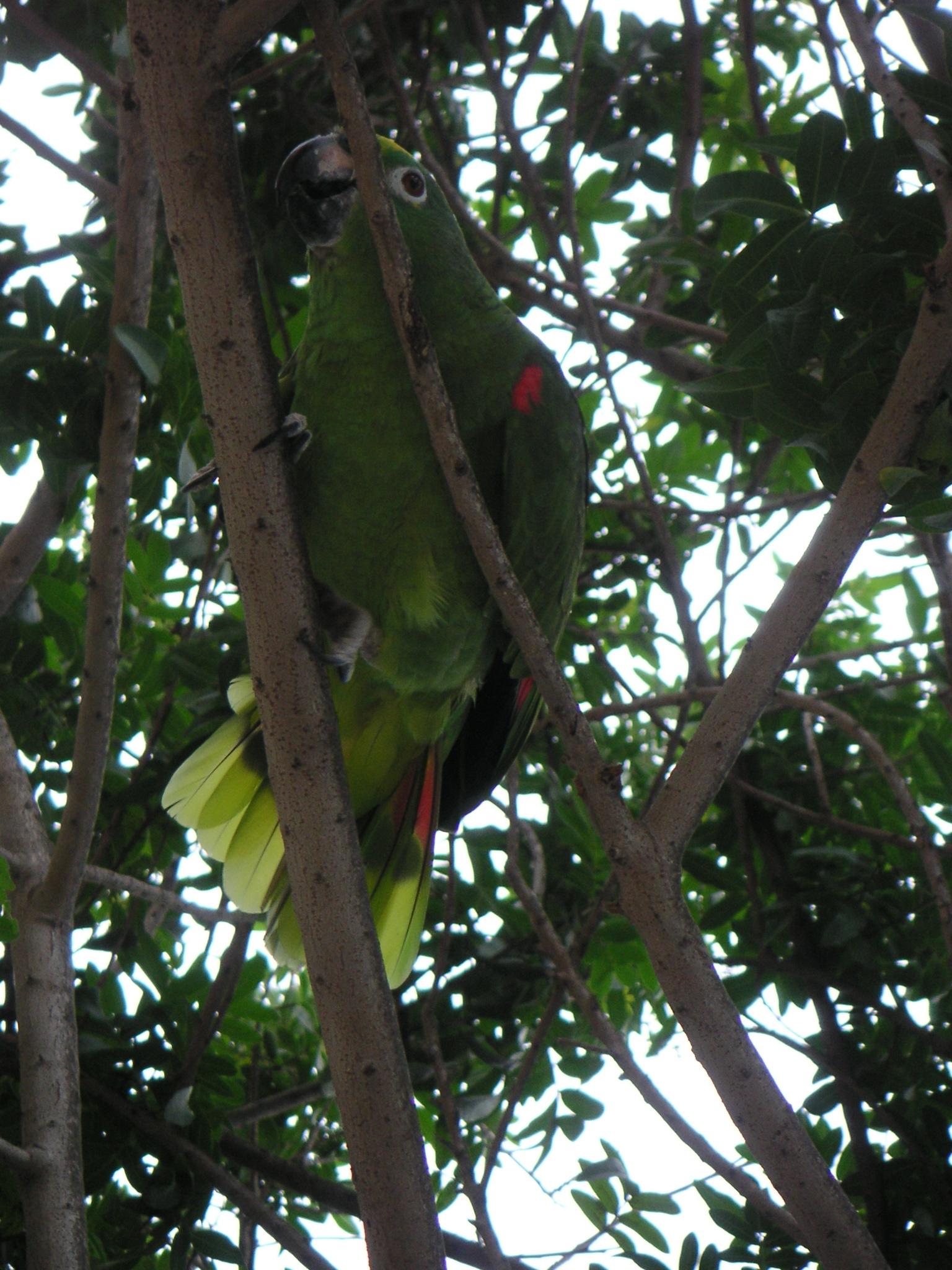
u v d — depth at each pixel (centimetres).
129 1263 480
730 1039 290
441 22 721
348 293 446
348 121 289
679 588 503
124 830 605
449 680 487
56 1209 387
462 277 468
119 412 402
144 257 408
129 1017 509
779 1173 285
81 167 447
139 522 570
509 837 456
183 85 277
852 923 529
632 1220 454
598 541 677
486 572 304
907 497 326
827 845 589
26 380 450
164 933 611
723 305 385
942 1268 473
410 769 509
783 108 672
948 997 541
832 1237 282
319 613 332
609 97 592
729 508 571
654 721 519
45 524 502
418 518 449
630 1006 619
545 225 518
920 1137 510
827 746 611
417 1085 545
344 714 493
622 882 300
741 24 536
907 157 365
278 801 327
